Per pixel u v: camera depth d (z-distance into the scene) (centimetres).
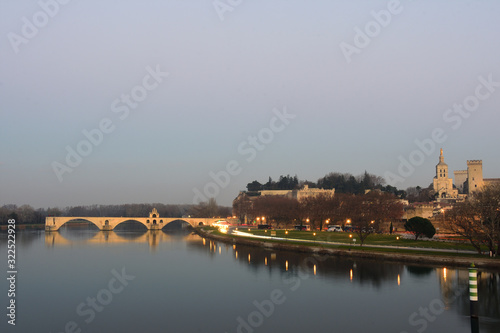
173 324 8288
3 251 19825
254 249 18938
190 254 18175
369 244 16688
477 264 11962
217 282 11806
